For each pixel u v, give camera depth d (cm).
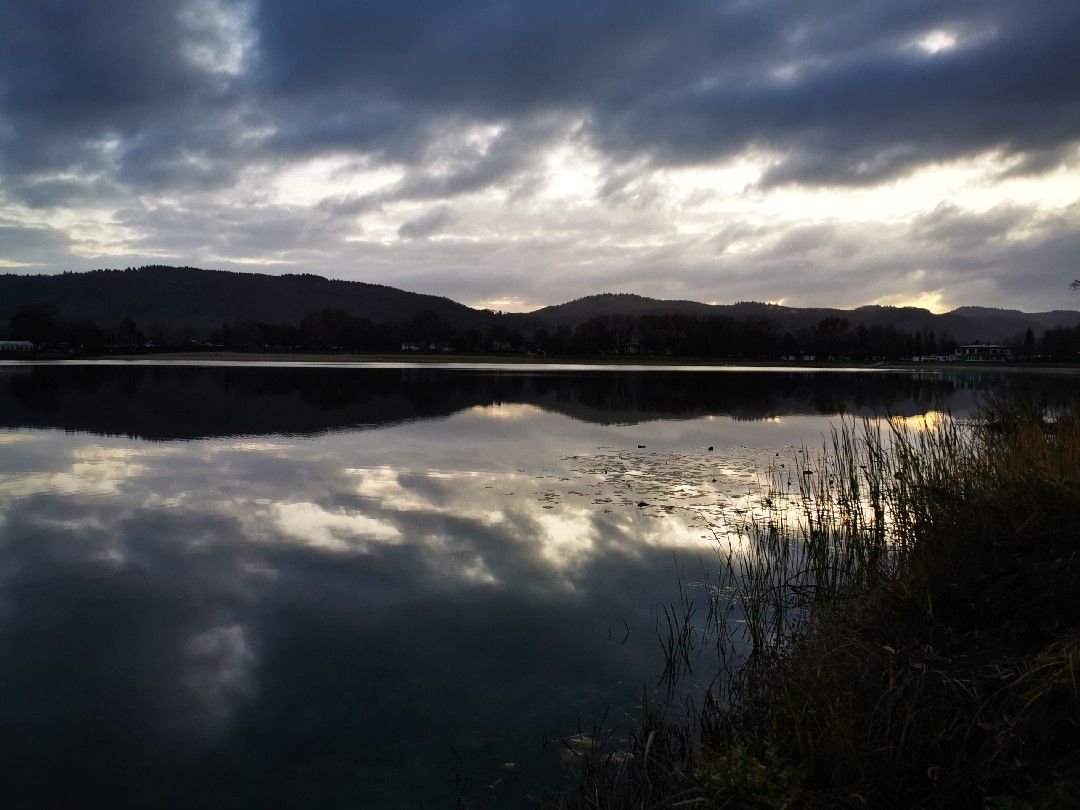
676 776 426
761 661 579
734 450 1667
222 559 862
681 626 677
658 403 3031
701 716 497
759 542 909
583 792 424
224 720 518
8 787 441
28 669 591
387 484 1264
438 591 765
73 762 468
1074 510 576
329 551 894
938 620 524
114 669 593
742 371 6912
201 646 634
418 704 540
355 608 720
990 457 852
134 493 1183
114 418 2208
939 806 360
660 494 1195
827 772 393
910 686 438
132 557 867
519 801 427
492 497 1170
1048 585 499
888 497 917
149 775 454
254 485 1249
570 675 583
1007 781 361
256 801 430
